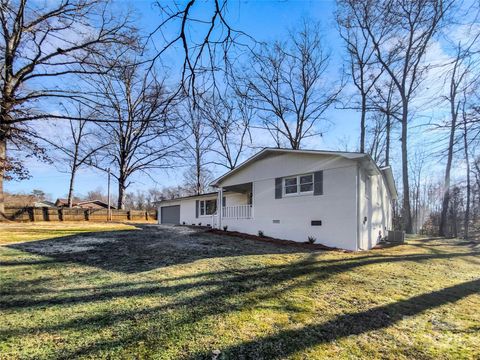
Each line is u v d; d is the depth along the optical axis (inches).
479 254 427.5
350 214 405.1
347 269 270.7
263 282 219.8
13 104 393.4
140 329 136.2
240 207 570.9
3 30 398.0
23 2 381.7
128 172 1086.4
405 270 282.7
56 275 221.3
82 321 142.5
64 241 385.4
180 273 236.1
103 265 257.0
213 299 179.3
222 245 387.9
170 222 908.6
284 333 138.5
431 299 199.9
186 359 113.0
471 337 145.4
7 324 136.3
